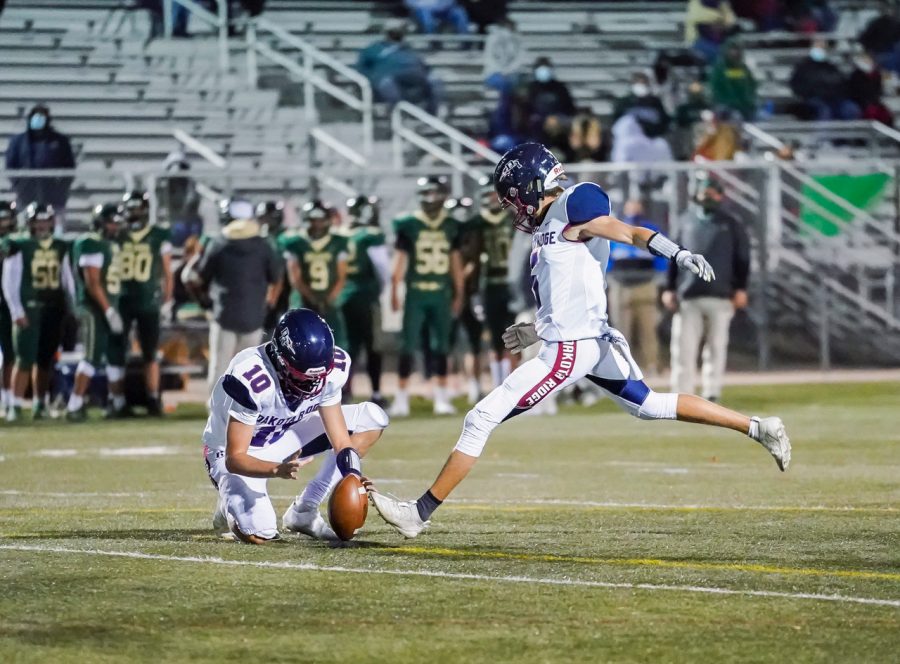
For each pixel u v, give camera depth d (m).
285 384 14.01
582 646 10.25
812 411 34.12
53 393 36.50
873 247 48.34
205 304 31.78
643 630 10.72
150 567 13.31
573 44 59.22
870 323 48.09
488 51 53.81
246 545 14.66
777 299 47.72
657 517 17.02
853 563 13.54
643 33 60.38
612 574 12.94
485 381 43.34
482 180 36.00
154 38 52.62
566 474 22.52
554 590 12.20
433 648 10.22
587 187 14.47
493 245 36.03
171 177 38.50
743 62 53.41
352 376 37.50
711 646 10.23
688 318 34.12
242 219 31.22
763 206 44.75
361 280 34.97
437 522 16.56
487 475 22.47
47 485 21.28
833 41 61.19
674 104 52.44
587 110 50.50
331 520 14.17
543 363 14.51
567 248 14.48
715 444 27.36
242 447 14.07
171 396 39.78
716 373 34.44
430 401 38.72
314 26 56.47
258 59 53.38
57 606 11.62
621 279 39.72
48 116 40.84
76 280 34.00
